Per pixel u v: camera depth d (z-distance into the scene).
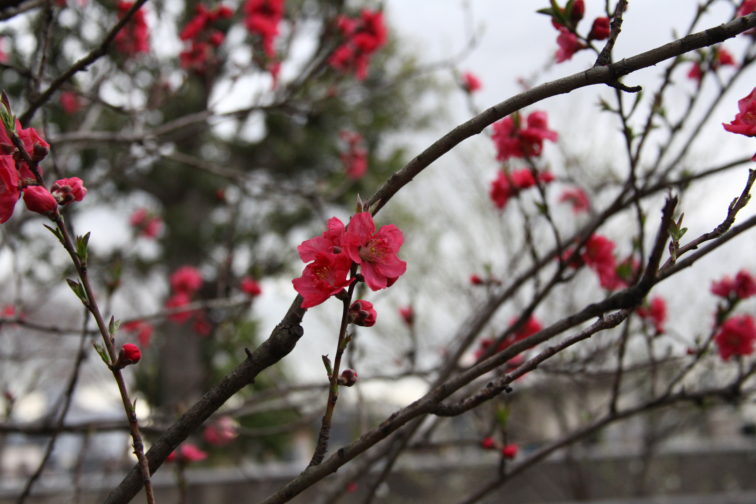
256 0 3.90
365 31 3.97
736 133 1.37
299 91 3.86
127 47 3.59
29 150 1.34
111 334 1.30
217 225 12.73
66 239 1.27
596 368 3.35
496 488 2.64
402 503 7.88
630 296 1.38
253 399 3.30
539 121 2.33
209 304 3.46
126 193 12.50
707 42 1.23
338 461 1.30
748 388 2.98
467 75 3.85
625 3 1.32
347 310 1.24
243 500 8.02
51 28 2.47
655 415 8.07
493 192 2.95
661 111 2.55
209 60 4.03
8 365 4.30
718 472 9.24
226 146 13.46
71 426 3.16
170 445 1.28
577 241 2.64
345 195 11.90
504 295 2.67
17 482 7.13
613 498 8.87
